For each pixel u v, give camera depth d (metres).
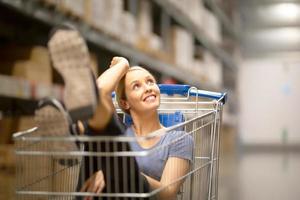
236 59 11.21
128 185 1.27
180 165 1.43
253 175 5.91
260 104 12.07
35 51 3.04
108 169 1.22
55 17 3.10
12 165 2.55
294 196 4.16
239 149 11.70
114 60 1.44
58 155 1.28
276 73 12.11
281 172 6.31
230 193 4.32
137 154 1.18
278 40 12.28
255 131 12.05
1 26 3.76
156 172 1.44
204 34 7.37
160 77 6.22
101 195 1.19
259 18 12.33
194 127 1.49
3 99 3.79
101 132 1.16
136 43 4.54
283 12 12.29
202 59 7.50
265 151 11.66
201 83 7.30
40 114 1.13
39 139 1.17
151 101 1.46
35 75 3.01
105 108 1.13
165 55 5.50
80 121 1.16
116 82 1.36
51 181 1.41
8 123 2.84
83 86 1.08
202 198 1.52
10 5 2.63
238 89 12.01
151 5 5.33
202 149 1.53
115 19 3.92
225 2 9.53
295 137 11.88
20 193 1.27
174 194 1.42
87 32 3.53
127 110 1.52
